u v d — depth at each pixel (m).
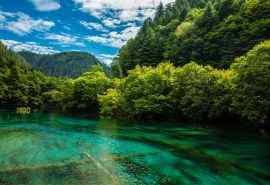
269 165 28.06
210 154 32.44
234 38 90.56
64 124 60.38
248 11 95.19
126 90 80.38
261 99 47.50
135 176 23.44
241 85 50.97
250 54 50.06
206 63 94.38
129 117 78.56
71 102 99.81
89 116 88.38
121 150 33.59
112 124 63.62
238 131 52.88
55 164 26.14
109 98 84.06
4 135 40.09
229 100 57.16
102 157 29.72
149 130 53.19
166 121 72.75
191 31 112.62
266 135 48.44
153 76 76.06
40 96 130.50
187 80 68.31
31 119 67.94
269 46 48.19
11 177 21.89
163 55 113.31
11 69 130.62
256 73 47.72
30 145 33.91
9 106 119.88
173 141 40.69
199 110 63.34
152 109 71.25
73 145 35.41
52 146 34.09
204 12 115.88
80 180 21.94
